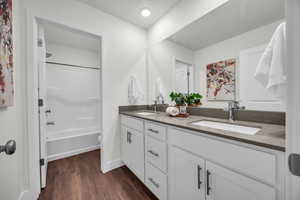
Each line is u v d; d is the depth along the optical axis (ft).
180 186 3.28
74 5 5.11
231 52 3.99
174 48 5.85
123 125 6.07
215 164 2.52
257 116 3.49
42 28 4.84
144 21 6.73
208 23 4.50
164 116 5.00
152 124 4.21
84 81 9.53
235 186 2.24
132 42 6.86
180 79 5.70
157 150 4.00
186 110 5.43
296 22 1.07
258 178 1.99
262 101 3.39
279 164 1.78
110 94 6.08
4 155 3.01
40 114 4.70
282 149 1.71
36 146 4.24
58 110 8.49
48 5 4.53
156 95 6.95
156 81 6.95
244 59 3.71
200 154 2.79
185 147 3.12
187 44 5.29
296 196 1.23
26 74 4.07
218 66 4.35
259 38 3.42
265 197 1.91
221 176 2.43
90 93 9.75
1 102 2.67
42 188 4.68
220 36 4.23
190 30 5.10
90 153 7.86
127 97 6.64
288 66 1.13
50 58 8.34
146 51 7.46
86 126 9.45
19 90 3.93
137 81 6.78
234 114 3.90
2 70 2.72
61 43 8.57
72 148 7.66
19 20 3.99
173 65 5.96
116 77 6.27
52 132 8.19
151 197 4.32
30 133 4.09
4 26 2.82
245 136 2.20
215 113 4.48
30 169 4.07
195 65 5.06
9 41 3.08
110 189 4.70
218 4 4.03
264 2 3.33
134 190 4.66
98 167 6.25
